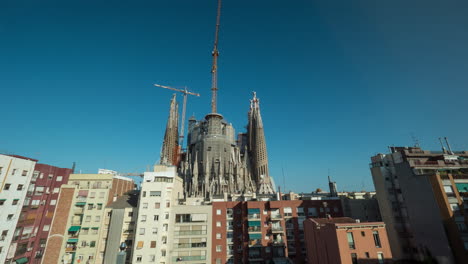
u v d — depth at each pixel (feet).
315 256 162.81
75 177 225.76
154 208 204.85
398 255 168.55
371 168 203.72
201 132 645.10
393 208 180.34
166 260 196.65
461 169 167.84
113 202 222.69
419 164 172.55
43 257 189.37
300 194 299.58
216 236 214.69
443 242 145.18
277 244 209.26
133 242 196.85
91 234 204.74
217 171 526.57
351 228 136.15
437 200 151.33
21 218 176.24
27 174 180.45
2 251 158.10
